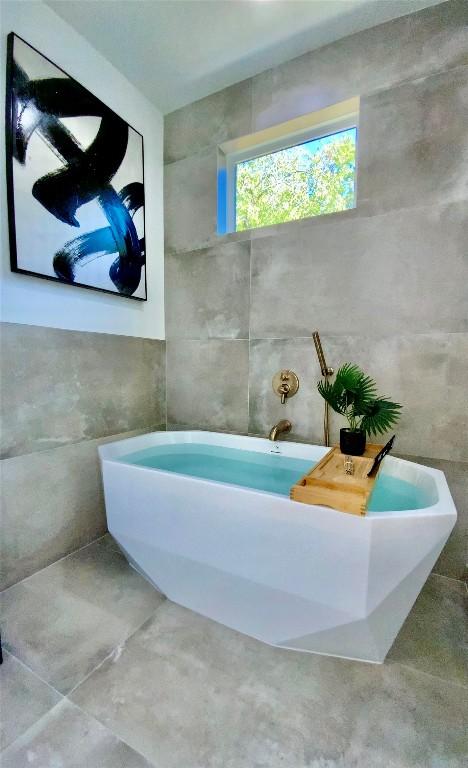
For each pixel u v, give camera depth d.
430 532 0.90
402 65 1.45
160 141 2.08
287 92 1.71
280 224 1.77
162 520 1.23
